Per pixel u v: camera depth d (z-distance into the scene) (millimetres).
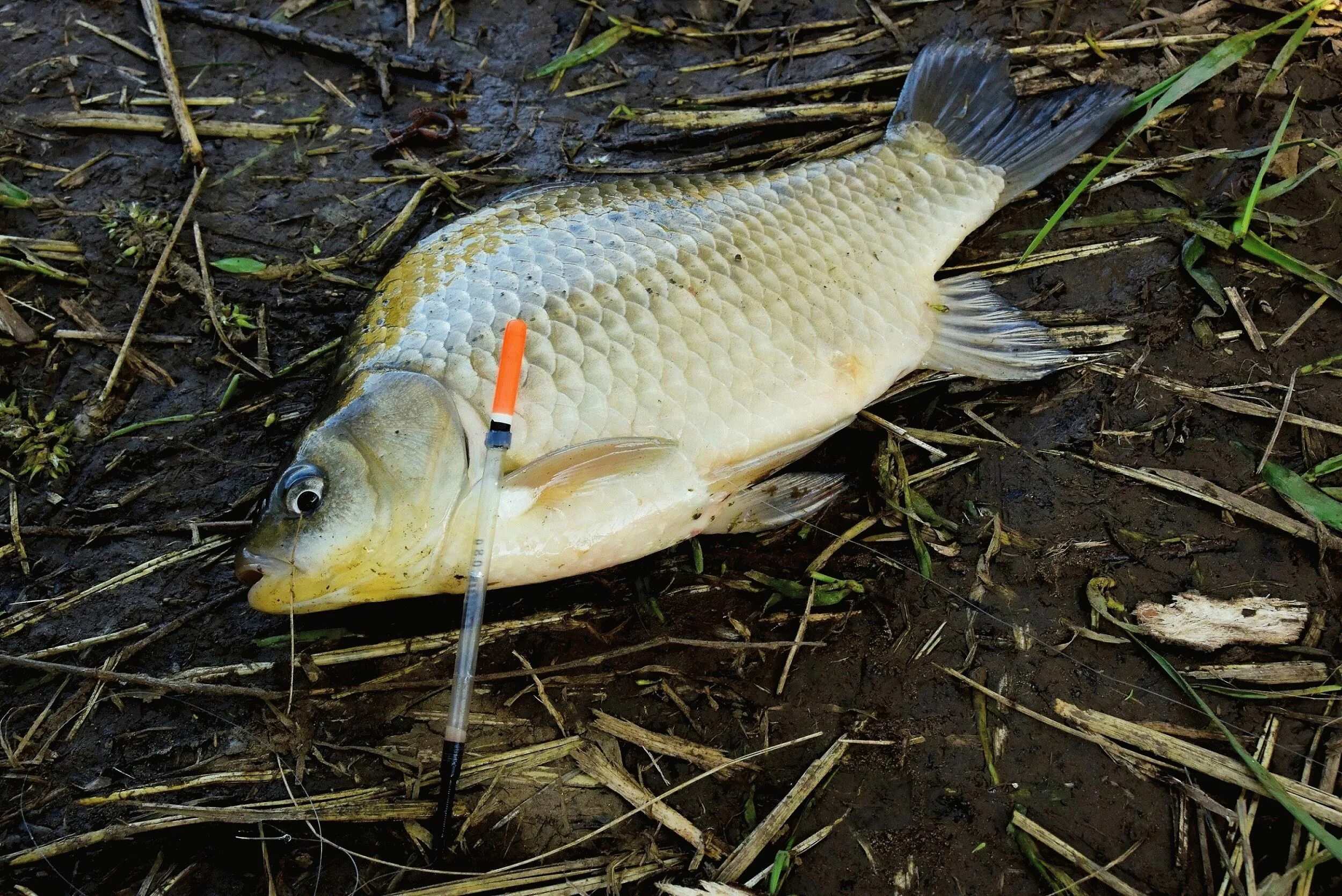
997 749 489
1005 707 498
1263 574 517
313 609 504
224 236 657
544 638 529
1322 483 535
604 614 533
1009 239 627
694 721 506
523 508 489
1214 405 559
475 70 731
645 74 726
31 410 592
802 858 473
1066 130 623
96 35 740
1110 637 508
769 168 676
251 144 698
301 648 530
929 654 512
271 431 592
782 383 521
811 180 573
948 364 562
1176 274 598
